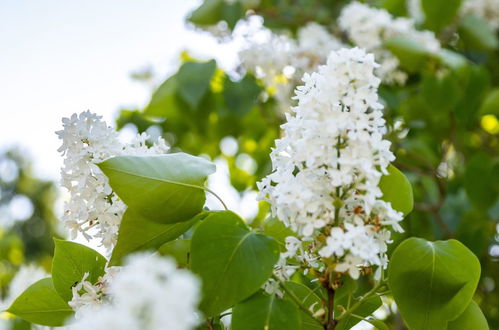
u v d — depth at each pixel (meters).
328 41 1.44
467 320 0.78
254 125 1.65
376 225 0.72
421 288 0.75
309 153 0.72
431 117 1.50
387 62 1.41
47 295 0.82
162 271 0.59
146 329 0.58
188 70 1.39
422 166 1.54
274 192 0.73
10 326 1.02
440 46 1.50
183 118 1.52
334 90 0.72
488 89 1.58
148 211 0.76
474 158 1.43
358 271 0.71
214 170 0.78
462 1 1.44
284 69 1.42
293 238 0.74
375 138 0.72
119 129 1.67
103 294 0.76
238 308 0.73
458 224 1.49
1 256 2.25
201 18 1.54
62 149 0.78
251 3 1.64
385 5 1.66
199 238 0.73
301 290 0.81
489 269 1.57
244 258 0.73
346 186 0.73
